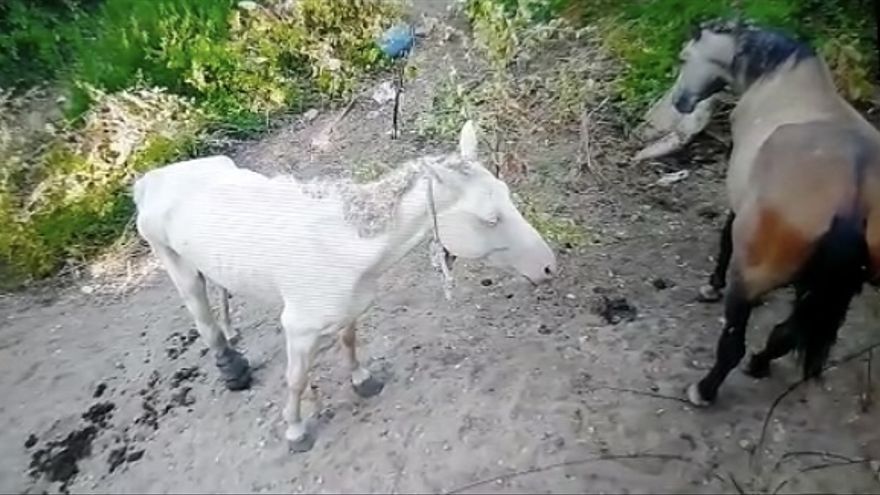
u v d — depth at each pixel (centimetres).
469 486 328
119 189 518
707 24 389
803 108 349
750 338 388
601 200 469
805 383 364
